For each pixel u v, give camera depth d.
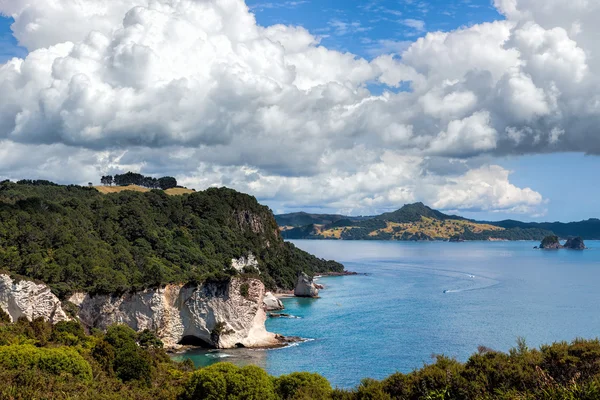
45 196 142.50
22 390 43.81
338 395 39.62
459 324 114.75
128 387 55.78
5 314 80.88
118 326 88.06
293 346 98.00
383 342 98.94
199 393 50.91
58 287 93.44
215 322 99.75
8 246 97.62
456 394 32.41
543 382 27.64
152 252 125.31
